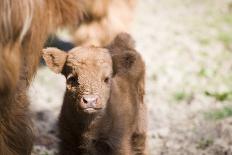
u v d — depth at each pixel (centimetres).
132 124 1002
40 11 977
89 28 1364
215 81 1883
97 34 1378
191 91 1788
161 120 1531
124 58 920
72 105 886
